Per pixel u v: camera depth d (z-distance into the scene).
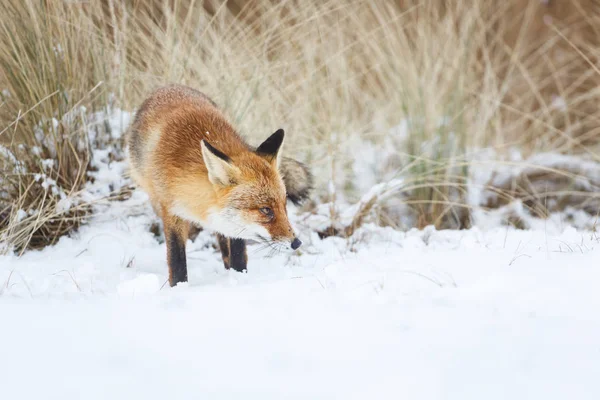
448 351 5.26
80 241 11.13
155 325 5.98
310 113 14.69
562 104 16.58
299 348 5.41
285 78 15.16
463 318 6.00
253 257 10.98
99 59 12.17
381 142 15.08
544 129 16.62
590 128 16.91
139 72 13.09
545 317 5.95
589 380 4.74
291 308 6.48
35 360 5.11
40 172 11.36
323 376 4.87
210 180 8.62
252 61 14.26
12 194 11.34
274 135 9.39
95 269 9.52
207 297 6.98
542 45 19.17
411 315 6.14
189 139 9.20
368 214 12.75
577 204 14.78
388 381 4.78
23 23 11.38
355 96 16.02
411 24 16.22
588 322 5.80
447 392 4.61
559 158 15.23
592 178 15.09
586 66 18.50
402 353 5.25
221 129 9.54
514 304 6.36
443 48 15.47
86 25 12.16
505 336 5.52
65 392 4.56
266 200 8.84
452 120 14.34
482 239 10.49
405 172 14.09
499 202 14.65
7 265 9.61
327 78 14.75
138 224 11.77
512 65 16.89
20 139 11.47
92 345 5.44
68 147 11.64
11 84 11.37
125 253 10.71
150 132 9.70
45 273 9.16
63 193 11.27
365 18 16.22
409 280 7.52
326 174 14.16
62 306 6.67
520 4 20.06
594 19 18.80
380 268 8.34
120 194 11.99
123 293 7.60
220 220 8.88
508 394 4.57
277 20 14.93
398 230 13.25
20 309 6.52
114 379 4.78
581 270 7.33
